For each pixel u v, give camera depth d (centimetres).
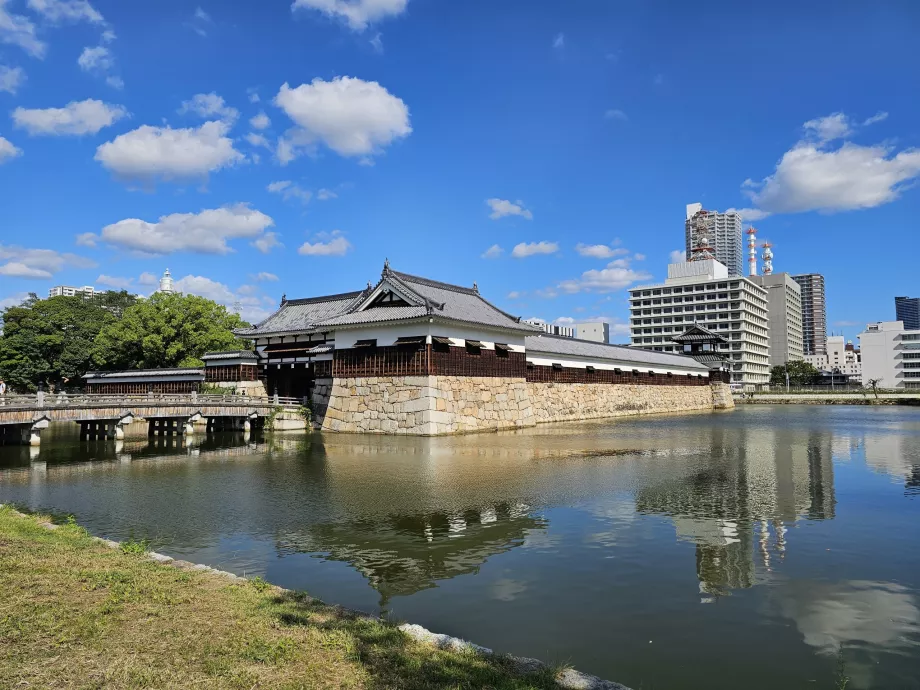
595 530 1432
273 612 820
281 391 5356
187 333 6234
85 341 6756
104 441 3634
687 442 3453
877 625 896
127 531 1448
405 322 4009
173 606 823
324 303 5509
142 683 607
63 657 659
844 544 1307
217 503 1756
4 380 6575
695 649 819
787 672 755
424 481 2102
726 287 13750
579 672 687
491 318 4675
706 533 1401
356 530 1445
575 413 5906
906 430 4347
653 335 14538
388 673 646
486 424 4378
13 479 2206
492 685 629
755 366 14400
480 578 1105
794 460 2641
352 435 3984
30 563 987
